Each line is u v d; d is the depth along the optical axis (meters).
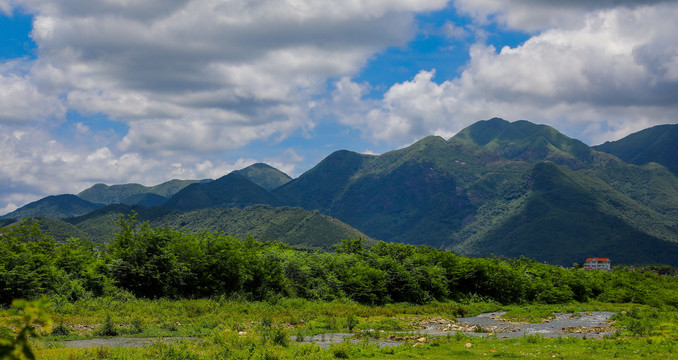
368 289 69.56
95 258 58.88
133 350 26.19
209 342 29.58
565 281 99.62
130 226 58.50
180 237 61.03
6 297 43.16
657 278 124.44
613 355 26.06
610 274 120.94
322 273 72.88
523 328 48.12
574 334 42.03
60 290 46.56
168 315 44.19
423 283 80.31
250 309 51.97
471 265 89.38
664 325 38.41
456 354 27.53
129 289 53.28
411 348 29.59
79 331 35.41
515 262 115.00
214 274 59.41
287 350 27.25
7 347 5.50
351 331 41.22
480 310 72.44
